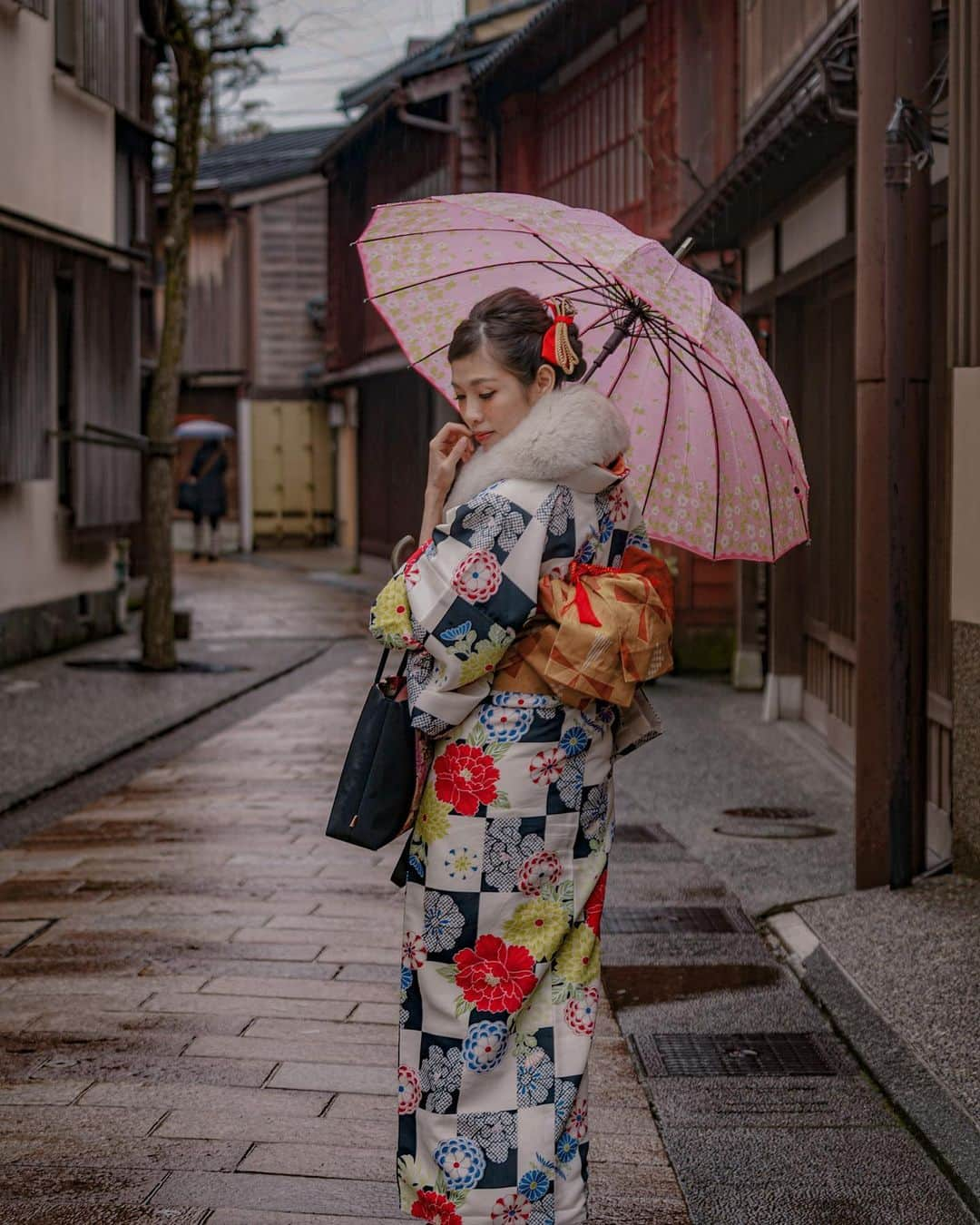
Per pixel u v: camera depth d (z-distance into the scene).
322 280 26.88
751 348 2.47
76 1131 3.25
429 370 2.70
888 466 4.86
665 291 2.29
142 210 15.34
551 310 2.40
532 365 2.35
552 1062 2.34
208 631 14.59
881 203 4.95
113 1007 4.05
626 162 12.58
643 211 12.06
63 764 7.69
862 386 5.00
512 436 2.32
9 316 10.34
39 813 6.68
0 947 4.61
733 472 2.75
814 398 8.81
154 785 7.36
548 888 2.34
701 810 6.79
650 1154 3.19
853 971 4.17
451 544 2.27
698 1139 3.28
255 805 6.86
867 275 4.97
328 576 21.70
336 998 4.13
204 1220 2.84
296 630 14.74
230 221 26.69
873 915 4.68
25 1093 3.46
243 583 20.56
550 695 2.32
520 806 2.31
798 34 8.09
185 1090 3.48
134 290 13.35
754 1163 3.15
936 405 5.79
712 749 8.38
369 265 2.77
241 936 4.74
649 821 6.56
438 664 2.27
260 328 26.84
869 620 5.05
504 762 2.30
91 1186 2.98
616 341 2.67
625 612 2.29
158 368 11.41
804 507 2.70
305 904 5.13
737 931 4.90
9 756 7.89
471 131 16.70
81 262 12.02
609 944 4.77
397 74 18.47
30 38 11.26
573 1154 2.38
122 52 13.24
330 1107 3.39
